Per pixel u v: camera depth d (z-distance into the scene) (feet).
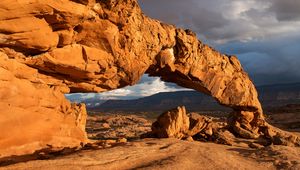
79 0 73.15
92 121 316.81
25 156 66.90
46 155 68.95
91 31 82.17
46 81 81.00
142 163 68.64
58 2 69.56
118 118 341.00
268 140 133.90
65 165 58.59
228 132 139.13
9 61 69.87
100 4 80.84
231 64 138.41
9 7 62.59
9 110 68.28
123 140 96.78
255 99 146.20
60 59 78.69
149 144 86.07
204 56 123.34
